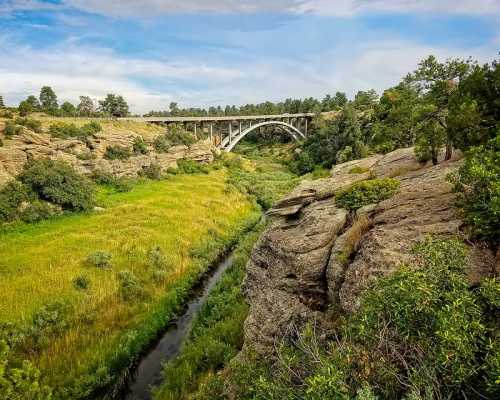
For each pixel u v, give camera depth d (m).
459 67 18.14
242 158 98.19
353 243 13.42
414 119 19.88
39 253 29.05
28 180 40.38
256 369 8.87
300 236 16.20
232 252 35.22
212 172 74.50
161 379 17.70
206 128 122.12
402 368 6.23
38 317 19.59
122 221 38.66
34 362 17.06
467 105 15.85
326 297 13.74
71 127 56.16
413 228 11.55
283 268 15.69
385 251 10.65
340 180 21.30
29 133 47.75
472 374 5.27
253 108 166.62
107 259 27.66
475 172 9.48
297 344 8.10
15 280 24.11
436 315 5.79
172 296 24.47
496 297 6.27
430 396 5.05
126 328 20.66
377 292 7.13
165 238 34.00
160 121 83.62
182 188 57.94
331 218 16.38
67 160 50.41
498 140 10.77
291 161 101.06
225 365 16.27
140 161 62.34
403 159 22.38
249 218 46.31
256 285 17.44
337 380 5.52
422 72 18.95
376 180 16.72
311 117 123.38
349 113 85.44
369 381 5.96
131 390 17.09
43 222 38.34
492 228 9.33
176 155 72.38
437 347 5.69
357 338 6.86
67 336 18.92
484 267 8.84
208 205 48.72
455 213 11.74
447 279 6.50
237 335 18.62
